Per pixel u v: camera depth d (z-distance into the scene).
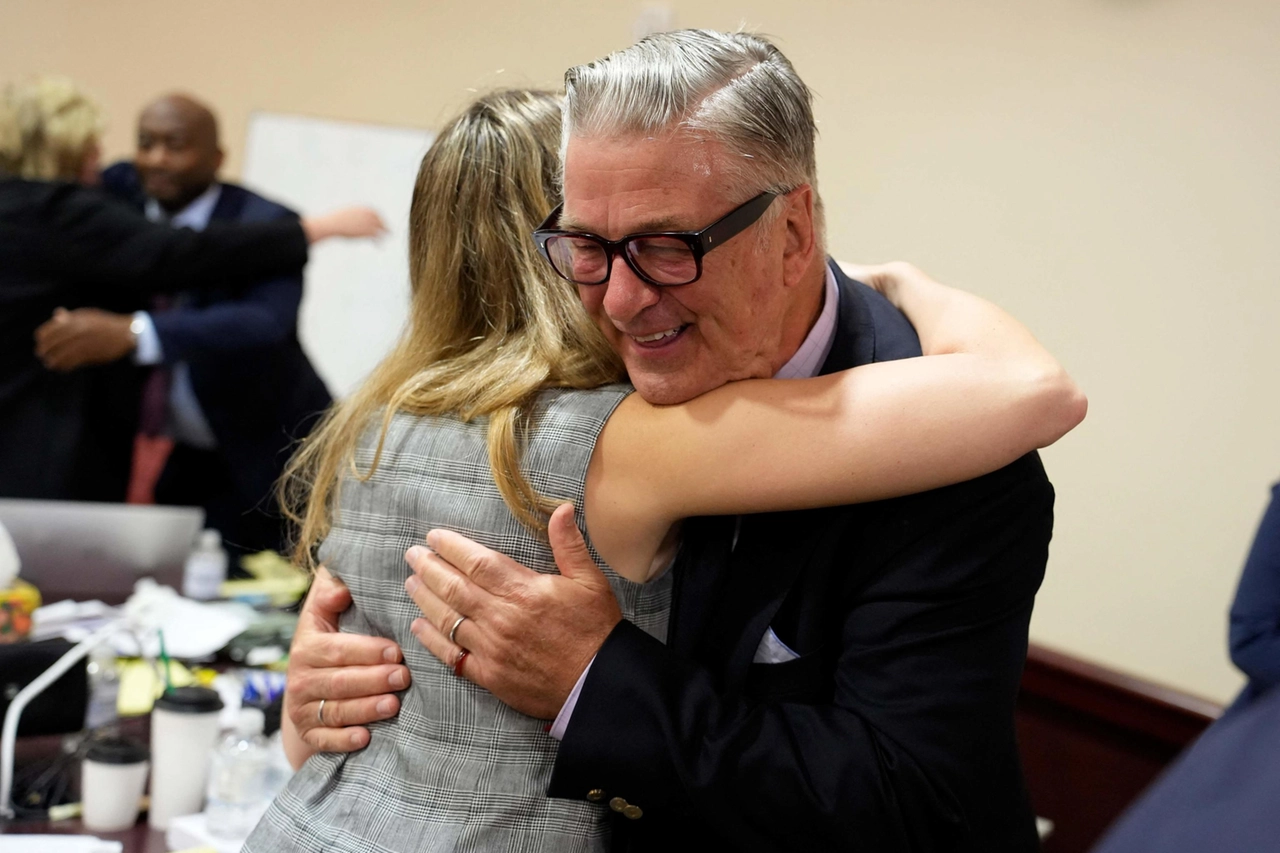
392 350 1.37
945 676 1.12
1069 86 2.99
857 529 1.18
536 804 1.16
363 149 4.70
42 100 3.59
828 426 1.11
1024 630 1.18
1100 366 2.96
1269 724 0.58
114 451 3.75
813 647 1.19
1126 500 2.93
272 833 1.21
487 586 1.15
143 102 5.54
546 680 1.14
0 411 3.51
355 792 1.20
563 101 1.20
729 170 1.08
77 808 1.82
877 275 1.44
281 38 5.09
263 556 3.24
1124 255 2.91
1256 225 2.70
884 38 3.34
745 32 1.17
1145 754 2.89
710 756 1.10
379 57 4.79
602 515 1.16
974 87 3.16
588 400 1.20
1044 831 2.23
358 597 1.27
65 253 3.51
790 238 1.17
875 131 3.36
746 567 1.20
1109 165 2.93
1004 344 1.20
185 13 5.38
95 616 2.53
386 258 4.66
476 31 4.49
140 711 2.12
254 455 3.75
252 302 3.69
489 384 1.22
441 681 1.20
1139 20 2.87
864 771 1.09
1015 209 3.09
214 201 3.95
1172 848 0.56
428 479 1.22
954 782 1.12
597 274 1.13
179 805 1.81
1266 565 1.91
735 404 1.14
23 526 2.71
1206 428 2.79
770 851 1.11
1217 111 2.75
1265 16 2.68
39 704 1.89
